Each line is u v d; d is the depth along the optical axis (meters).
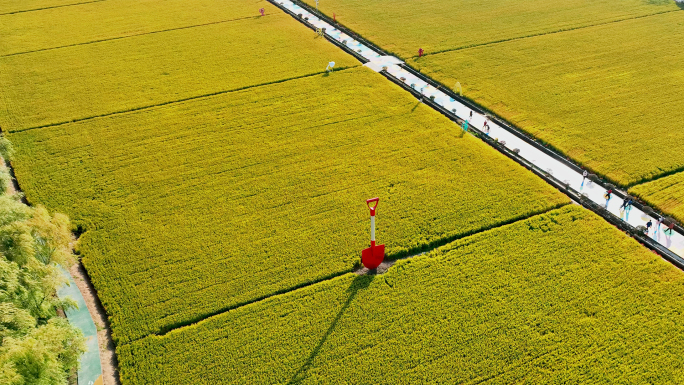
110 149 39.44
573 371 22.72
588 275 27.36
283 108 44.53
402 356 23.67
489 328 24.75
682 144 37.62
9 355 18.55
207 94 47.09
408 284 27.36
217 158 38.16
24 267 22.78
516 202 32.84
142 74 50.88
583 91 45.59
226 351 24.14
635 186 34.06
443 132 40.56
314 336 24.77
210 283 27.77
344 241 30.39
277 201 33.75
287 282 27.75
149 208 33.31
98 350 24.39
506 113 42.84
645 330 24.31
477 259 28.67
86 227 31.84
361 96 46.12
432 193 33.81
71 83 49.34
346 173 36.12
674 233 30.42
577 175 35.62
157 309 26.27
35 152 39.19
